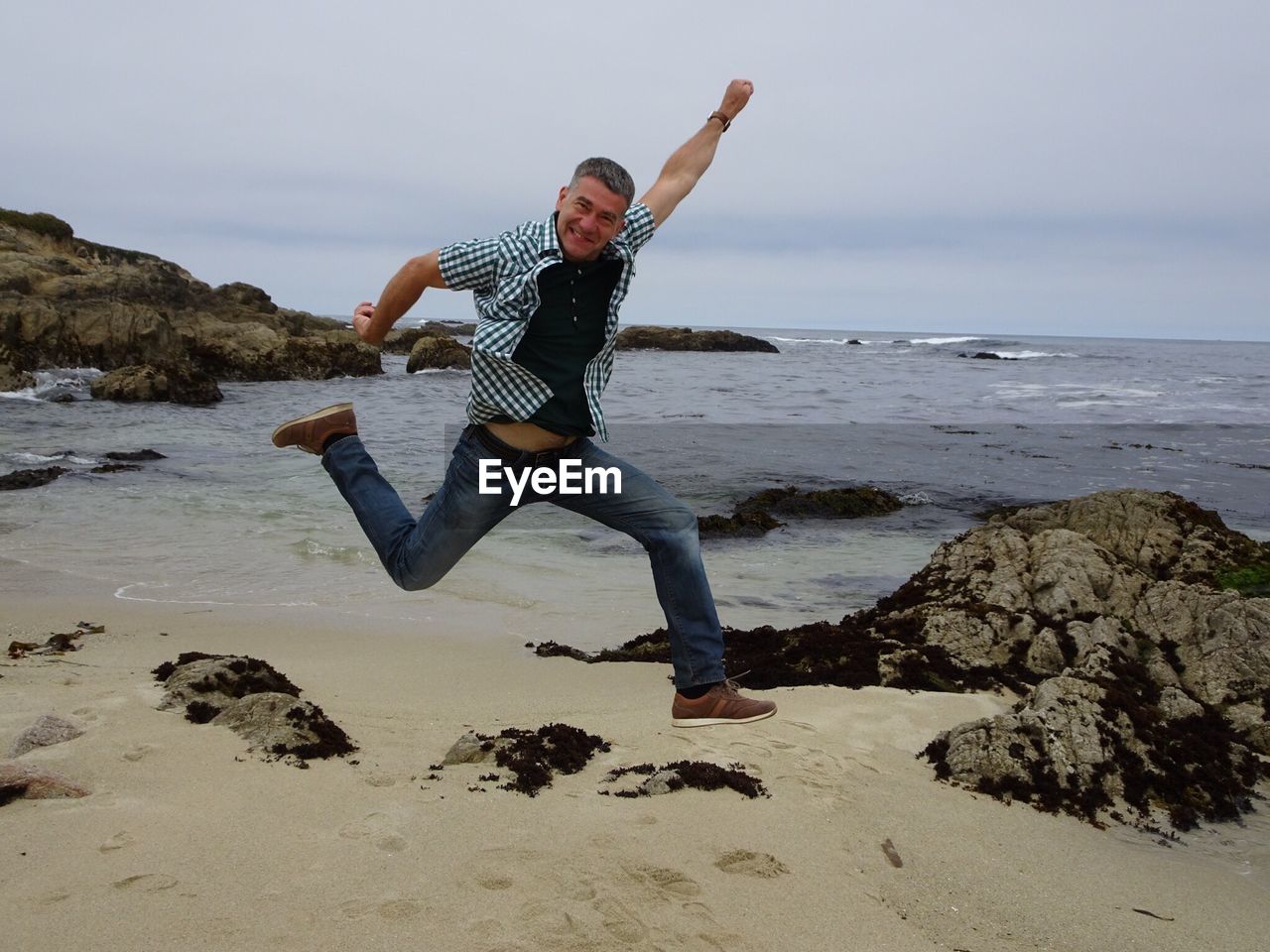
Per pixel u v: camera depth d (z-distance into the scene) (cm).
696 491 1587
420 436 2209
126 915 322
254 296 4694
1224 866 436
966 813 454
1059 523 920
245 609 847
